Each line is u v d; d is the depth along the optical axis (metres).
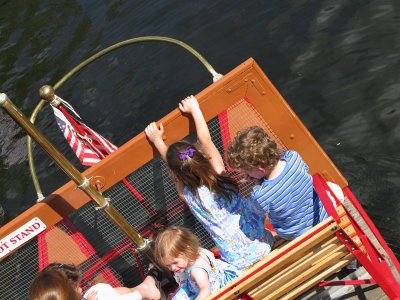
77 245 6.53
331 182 6.79
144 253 6.21
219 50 12.75
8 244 6.17
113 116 12.58
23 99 14.65
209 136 6.02
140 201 6.54
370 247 5.35
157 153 6.23
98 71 14.09
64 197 6.15
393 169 8.68
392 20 11.15
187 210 6.72
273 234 6.57
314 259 5.35
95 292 6.07
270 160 5.25
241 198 5.85
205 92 6.08
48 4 18.70
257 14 13.14
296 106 10.47
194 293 5.93
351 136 9.45
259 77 6.12
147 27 14.73
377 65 10.44
